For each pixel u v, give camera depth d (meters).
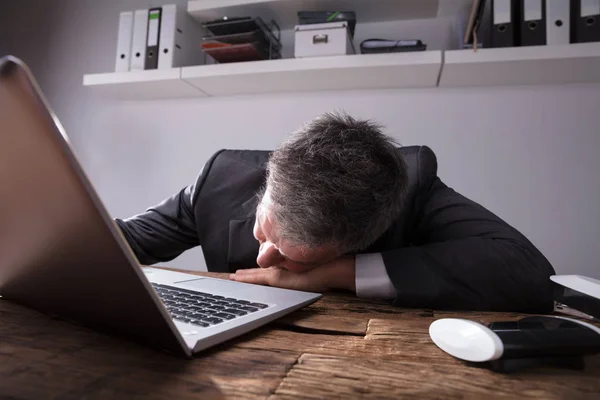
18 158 0.27
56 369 0.31
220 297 0.55
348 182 0.58
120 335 0.38
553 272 0.71
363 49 1.75
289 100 2.06
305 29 1.75
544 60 1.53
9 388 0.27
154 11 1.98
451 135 1.86
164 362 0.34
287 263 0.73
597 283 0.58
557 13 1.52
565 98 1.77
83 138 2.35
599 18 1.49
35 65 2.51
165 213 1.19
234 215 1.09
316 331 0.48
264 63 1.79
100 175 2.30
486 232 0.79
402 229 0.93
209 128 2.16
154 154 2.23
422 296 0.62
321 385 0.32
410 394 0.31
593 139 1.73
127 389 0.29
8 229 0.33
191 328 0.40
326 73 1.78
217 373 0.33
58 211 0.28
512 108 1.81
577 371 0.37
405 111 1.92
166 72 1.91
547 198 1.75
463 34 1.88
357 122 0.69
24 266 0.37
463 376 0.35
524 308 0.64
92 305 0.35
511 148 1.80
